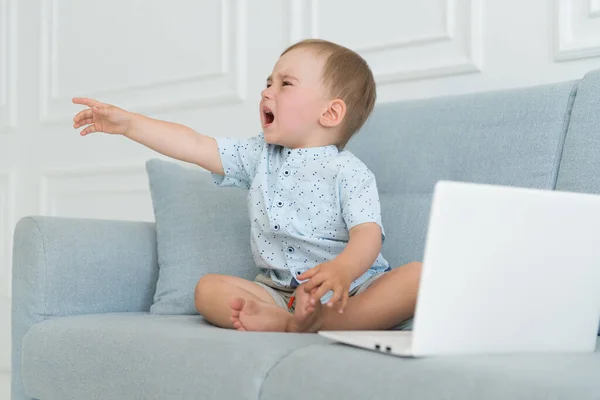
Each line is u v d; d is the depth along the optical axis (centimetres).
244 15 240
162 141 165
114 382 122
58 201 287
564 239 104
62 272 156
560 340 108
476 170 157
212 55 249
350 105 163
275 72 163
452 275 95
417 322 94
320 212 152
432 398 86
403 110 173
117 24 274
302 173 155
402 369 91
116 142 271
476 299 97
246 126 239
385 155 170
